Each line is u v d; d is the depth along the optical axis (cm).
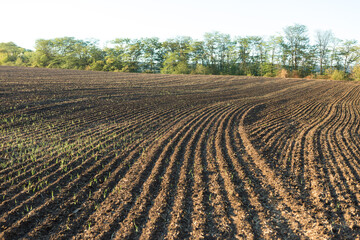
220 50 6562
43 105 1342
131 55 6725
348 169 716
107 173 649
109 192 558
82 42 6819
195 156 780
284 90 2783
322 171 700
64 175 614
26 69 3450
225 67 6481
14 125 1005
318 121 1389
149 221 456
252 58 6425
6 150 751
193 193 561
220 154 802
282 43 5941
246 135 1035
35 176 604
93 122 1135
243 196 555
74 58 6475
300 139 1014
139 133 1012
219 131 1073
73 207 495
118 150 812
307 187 605
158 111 1436
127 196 537
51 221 444
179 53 6725
